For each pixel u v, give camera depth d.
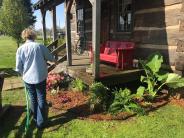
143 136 2.01
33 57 2.13
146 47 3.38
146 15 3.34
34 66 2.13
